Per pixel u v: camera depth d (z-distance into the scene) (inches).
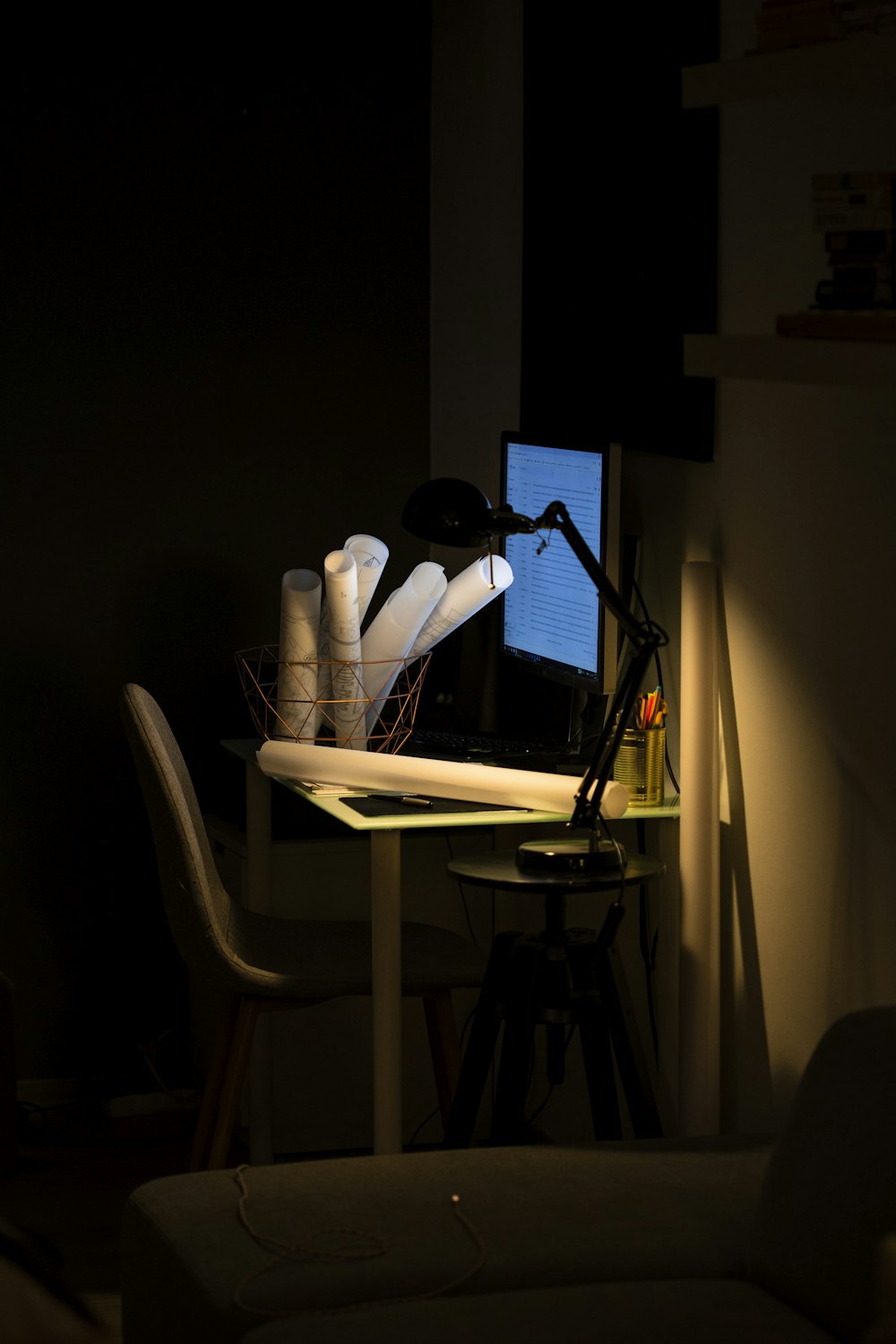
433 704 137.9
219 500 158.4
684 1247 80.6
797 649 102.3
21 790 155.1
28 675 154.6
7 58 150.3
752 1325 71.9
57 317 153.2
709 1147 94.3
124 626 156.6
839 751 98.3
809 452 100.3
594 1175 89.7
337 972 117.6
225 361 157.6
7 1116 138.9
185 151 155.3
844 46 80.9
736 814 110.4
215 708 154.8
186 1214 84.5
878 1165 72.6
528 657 129.4
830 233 82.7
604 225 125.6
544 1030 145.4
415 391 163.6
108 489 155.5
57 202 152.5
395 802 114.5
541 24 136.4
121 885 157.9
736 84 88.2
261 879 137.7
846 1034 78.1
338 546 162.2
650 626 110.0
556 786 109.0
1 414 152.3
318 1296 75.2
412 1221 83.1
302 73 157.5
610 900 129.6
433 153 161.9
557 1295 74.9
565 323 133.3
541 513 126.1
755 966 108.4
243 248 157.4
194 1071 157.9
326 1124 142.5
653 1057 123.5
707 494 112.7
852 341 79.5
